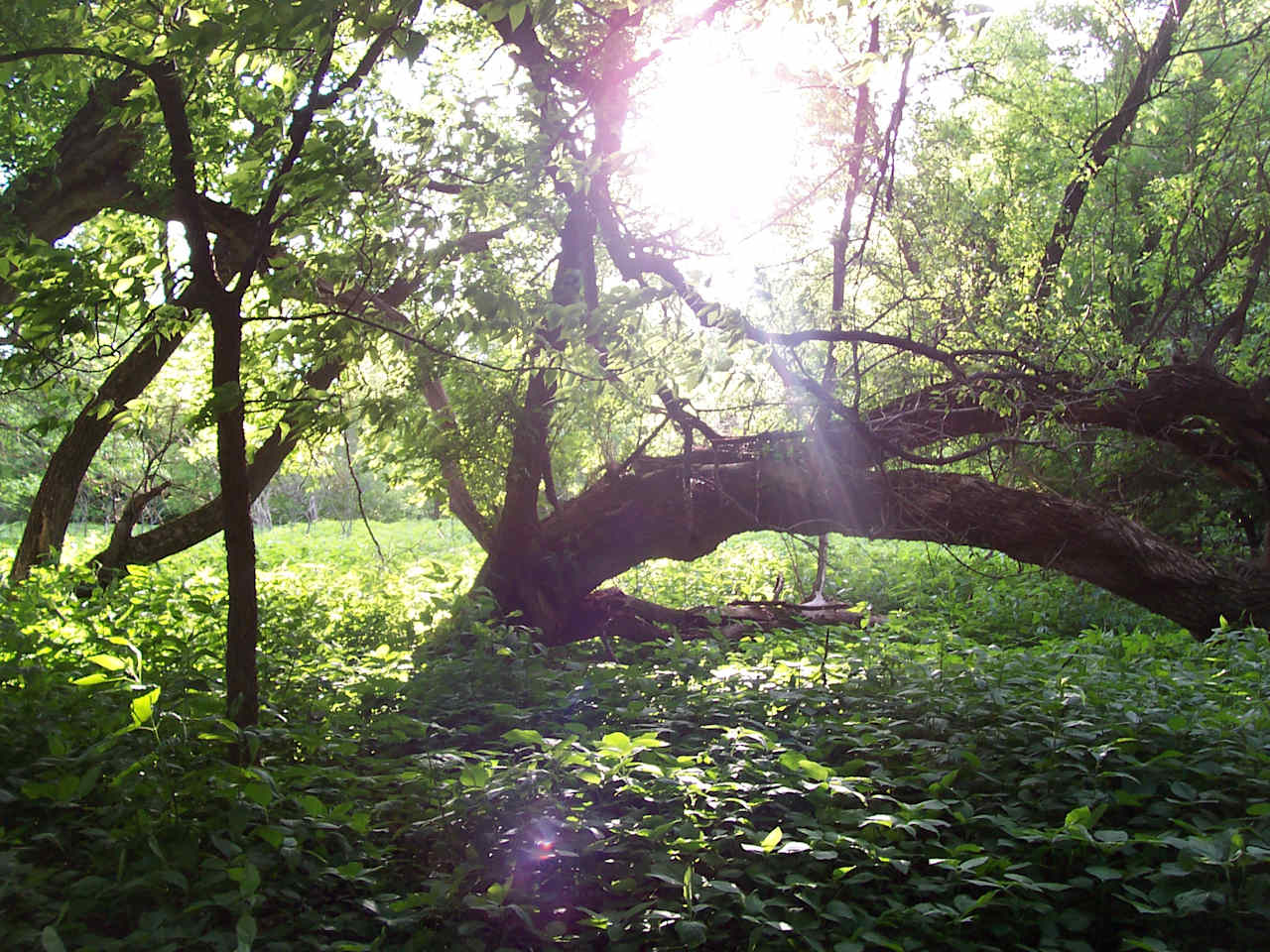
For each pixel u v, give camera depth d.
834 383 9.66
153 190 8.31
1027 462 11.16
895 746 5.71
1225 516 14.41
